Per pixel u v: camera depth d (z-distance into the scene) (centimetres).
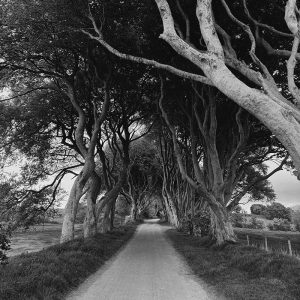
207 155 2228
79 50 1986
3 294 788
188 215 3609
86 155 2169
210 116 2006
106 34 1758
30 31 1688
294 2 946
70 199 2072
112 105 2777
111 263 1564
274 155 2420
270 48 1402
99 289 1029
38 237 3538
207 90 1941
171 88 2209
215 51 898
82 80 2395
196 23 1579
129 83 2367
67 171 2592
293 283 934
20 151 2561
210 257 1575
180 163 2125
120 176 2720
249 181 3366
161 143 4503
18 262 1138
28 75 2269
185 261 1628
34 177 2522
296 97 832
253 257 1280
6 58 1967
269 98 737
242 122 1962
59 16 1567
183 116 2459
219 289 984
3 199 2350
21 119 2433
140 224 6009
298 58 1152
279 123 703
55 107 2481
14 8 1588
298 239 3225
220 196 1984
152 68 2180
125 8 1673
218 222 1978
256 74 998
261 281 1003
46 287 905
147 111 2800
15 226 2288
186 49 960
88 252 1592
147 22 1695
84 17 1655
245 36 1669
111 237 2602
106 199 2589
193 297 927
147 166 5484
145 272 1332
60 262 1212
